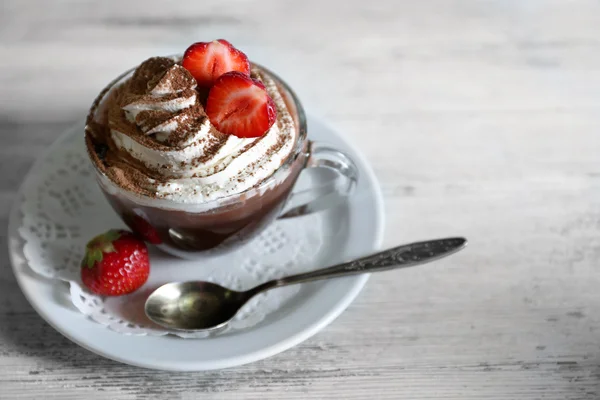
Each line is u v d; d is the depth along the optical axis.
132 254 0.46
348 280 0.46
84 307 0.45
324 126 0.52
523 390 0.44
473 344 0.45
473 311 0.46
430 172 0.52
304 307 0.45
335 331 0.46
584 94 0.56
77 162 0.51
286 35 0.61
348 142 0.51
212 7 0.63
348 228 0.48
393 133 0.54
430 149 0.53
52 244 0.47
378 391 0.44
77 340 0.44
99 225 0.49
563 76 0.58
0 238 0.49
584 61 0.59
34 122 0.54
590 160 0.53
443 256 0.47
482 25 0.62
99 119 0.47
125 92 0.46
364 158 0.51
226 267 0.48
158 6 0.62
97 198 0.50
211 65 0.46
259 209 0.45
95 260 0.45
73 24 0.61
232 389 0.44
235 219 0.45
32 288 0.45
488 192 0.51
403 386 0.44
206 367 0.43
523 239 0.49
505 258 0.48
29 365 0.44
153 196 0.44
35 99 0.55
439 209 0.50
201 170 0.44
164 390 0.44
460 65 0.59
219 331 0.45
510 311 0.46
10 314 0.46
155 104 0.45
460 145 0.54
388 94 0.57
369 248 0.47
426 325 0.46
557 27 0.61
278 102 0.47
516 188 0.51
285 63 0.59
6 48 0.59
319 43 0.60
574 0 0.64
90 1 0.63
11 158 0.52
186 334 0.44
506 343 0.45
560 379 0.44
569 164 0.52
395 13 0.63
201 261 0.48
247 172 0.44
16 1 0.63
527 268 0.48
